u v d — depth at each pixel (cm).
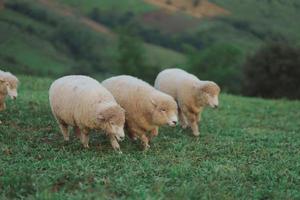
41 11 10862
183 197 1109
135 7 11944
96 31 10825
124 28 8631
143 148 1536
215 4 11925
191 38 10650
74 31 10388
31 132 1636
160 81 1848
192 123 1777
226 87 7150
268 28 9981
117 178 1200
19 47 8919
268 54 5891
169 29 11150
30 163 1295
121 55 8469
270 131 1972
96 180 1162
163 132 1777
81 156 1382
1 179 1152
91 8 11788
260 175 1320
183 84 1750
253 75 5941
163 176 1261
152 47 10450
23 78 3108
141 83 1512
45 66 8475
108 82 1570
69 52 9762
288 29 9738
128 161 1359
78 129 1561
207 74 7769
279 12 10669
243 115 2323
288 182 1292
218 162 1426
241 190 1203
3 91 1725
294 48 5922
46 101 2134
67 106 1449
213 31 10756
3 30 9394
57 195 1074
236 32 10594
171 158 1433
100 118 1357
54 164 1288
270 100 3023
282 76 5772
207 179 1255
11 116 1789
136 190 1118
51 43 9881
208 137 1762
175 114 1446
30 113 1862
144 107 1455
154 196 1087
